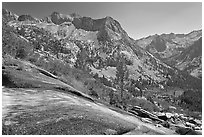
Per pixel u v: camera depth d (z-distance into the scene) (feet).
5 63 112.68
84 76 194.70
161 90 627.87
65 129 58.08
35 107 71.20
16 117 61.21
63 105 76.84
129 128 70.59
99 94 155.22
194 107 404.98
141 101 198.49
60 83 110.52
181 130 97.09
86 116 68.44
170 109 285.64
